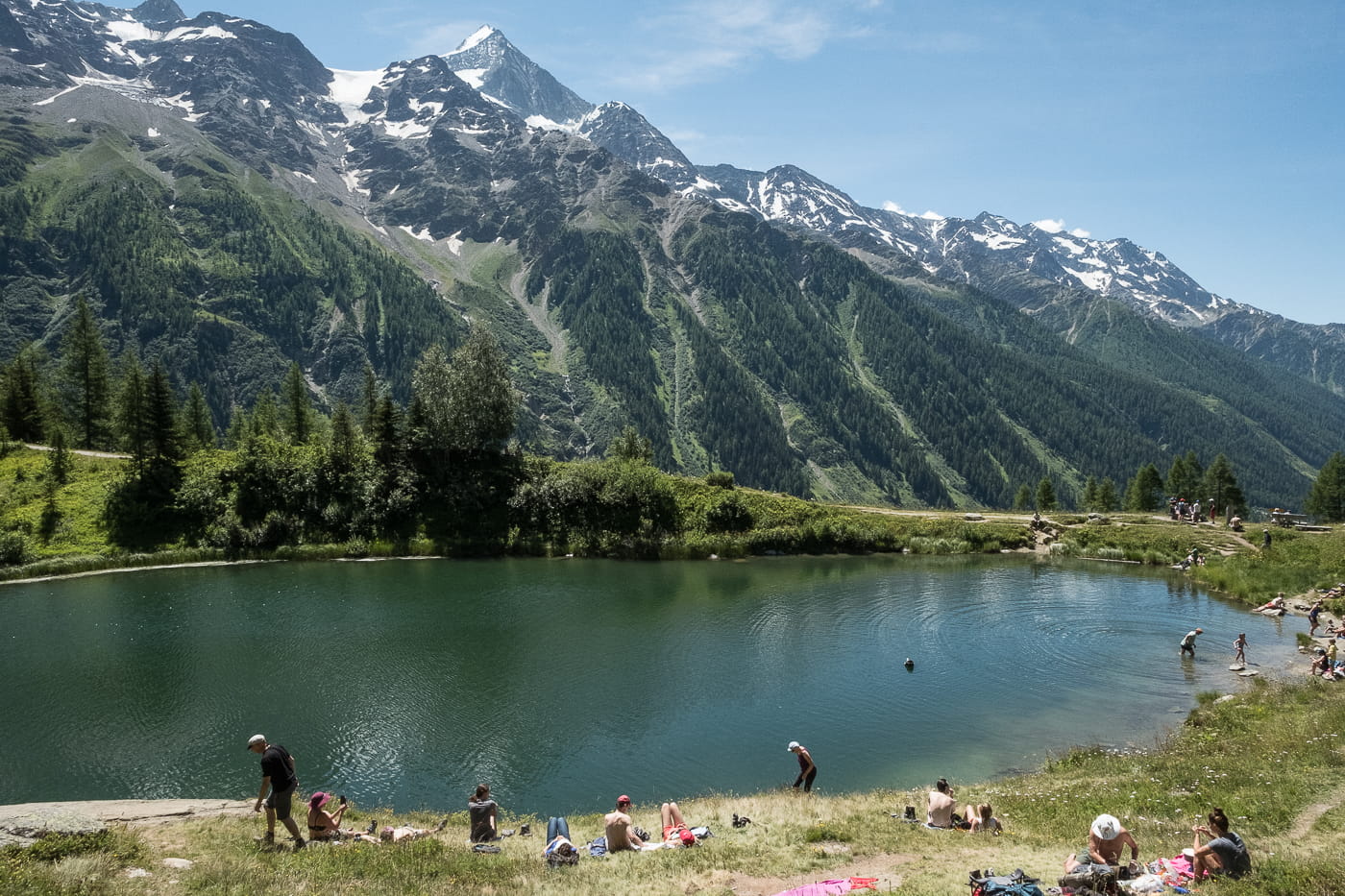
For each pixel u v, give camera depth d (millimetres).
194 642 51969
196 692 42812
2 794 31250
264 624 56344
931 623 59125
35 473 86938
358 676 45938
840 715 41219
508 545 87250
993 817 23078
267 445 93125
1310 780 24031
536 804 31609
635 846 21172
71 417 116438
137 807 26859
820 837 21266
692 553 87500
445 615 59906
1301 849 18250
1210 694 42719
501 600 64938
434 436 94250
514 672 47250
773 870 18266
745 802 27766
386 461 92375
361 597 65000
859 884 16625
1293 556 74688
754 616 61062
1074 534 93875
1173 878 16031
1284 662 48969
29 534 77000
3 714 39531
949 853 19609
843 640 54781
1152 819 22172
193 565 77812
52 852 17578
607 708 42062
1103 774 30016
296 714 40281
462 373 94438
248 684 44312
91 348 114188
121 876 16891
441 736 38125
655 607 63562
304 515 86062
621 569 79688
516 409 99438
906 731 39250
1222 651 52031
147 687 43500
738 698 43625
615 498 91125
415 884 17125
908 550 92688
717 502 94125
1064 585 73125
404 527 87625
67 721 38656
